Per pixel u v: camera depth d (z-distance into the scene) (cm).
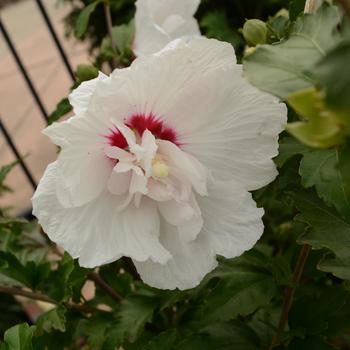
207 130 15
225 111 15
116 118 14
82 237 14
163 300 21
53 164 14
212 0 45
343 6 9
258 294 18
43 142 78
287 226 25
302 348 18
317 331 18
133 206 15
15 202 67
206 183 15
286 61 11
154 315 23
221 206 15
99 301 26
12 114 86
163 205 15
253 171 15
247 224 15
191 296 21
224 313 18
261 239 27
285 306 19
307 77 11
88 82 14
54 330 23
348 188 9
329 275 24
